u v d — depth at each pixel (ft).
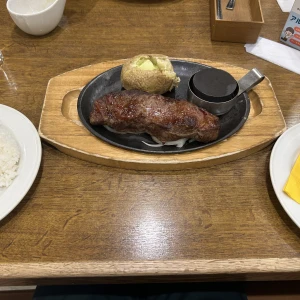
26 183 2.42
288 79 3.44
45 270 2.15
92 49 3.72
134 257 2.23
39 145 2.65
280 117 2.95
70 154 2.77
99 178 2.65
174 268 2.18
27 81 3.37
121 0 4.34
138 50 3.72
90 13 4.17
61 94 3.08
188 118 2.62
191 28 3.98
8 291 3.58
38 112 3.09
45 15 3.59
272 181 2.45
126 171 2.71
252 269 2.18
